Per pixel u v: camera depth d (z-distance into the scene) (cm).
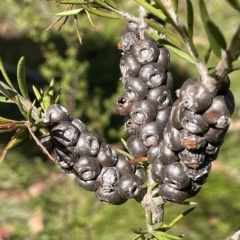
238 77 42
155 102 8
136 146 8
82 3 8
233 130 36
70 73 27
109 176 8
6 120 7
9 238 27
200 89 6
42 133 8
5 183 31
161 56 8
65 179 29
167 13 6
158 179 7
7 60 47
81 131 7
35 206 28
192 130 6
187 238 26
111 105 28
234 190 29
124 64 8
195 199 28
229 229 27
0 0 36
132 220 27
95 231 27
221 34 5
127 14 8
